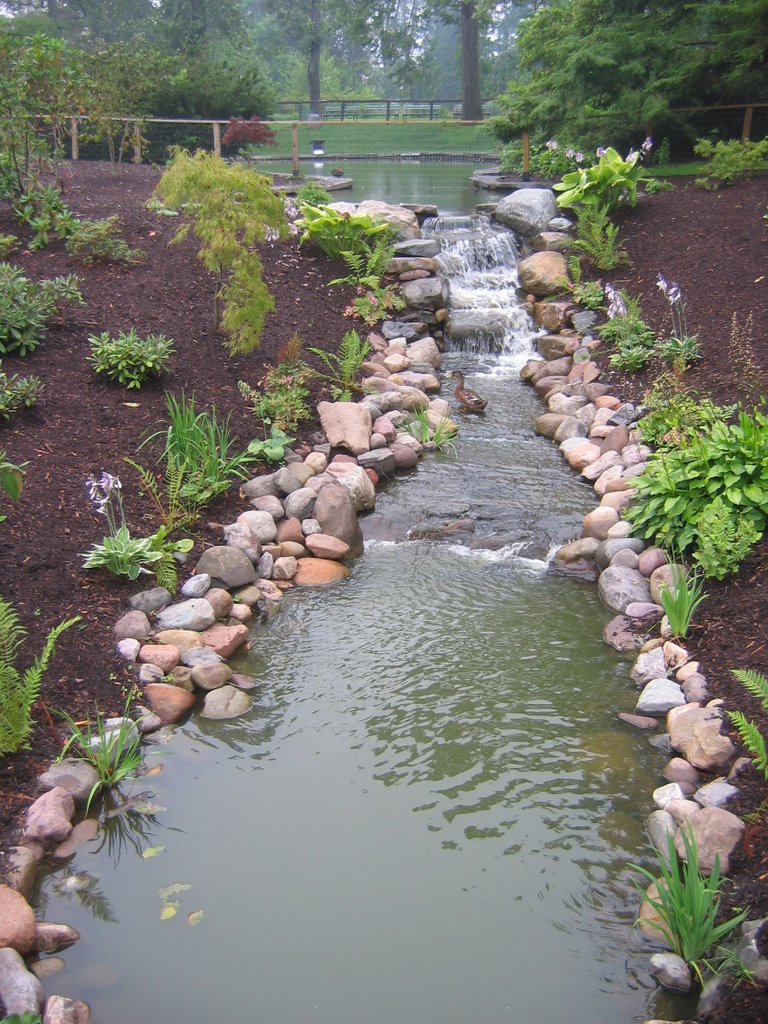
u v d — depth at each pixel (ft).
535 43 67.56
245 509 26.37
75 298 32.63
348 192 64.54
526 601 23.43
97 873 14.89
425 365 38.17
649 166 60.80
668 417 28.71
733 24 57.16
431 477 30.22
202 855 15.25
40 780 16.19
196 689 19.80
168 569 22.52
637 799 16.51
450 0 122.11
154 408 29.30
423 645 21.45
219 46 148.66
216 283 37.06
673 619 20.51
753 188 48.80
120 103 57.16
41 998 12.50
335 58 203.31
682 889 13.46
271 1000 12.67
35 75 41.22
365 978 13.03
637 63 56.90
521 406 36.06
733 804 15.44
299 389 31.55
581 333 39.50
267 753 17.80
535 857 15.23
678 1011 12.57
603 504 26.61
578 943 13.62
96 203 46.83
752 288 37.17
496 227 49.08
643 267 42.83
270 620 22.65
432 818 16.08
